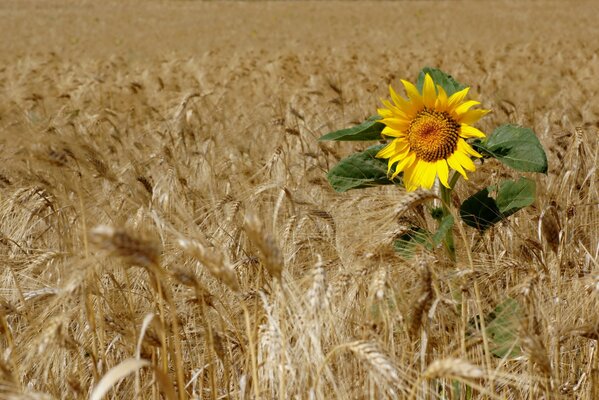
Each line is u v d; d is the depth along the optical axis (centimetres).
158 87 1229
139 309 382
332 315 275
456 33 3334
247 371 302
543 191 539
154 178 553
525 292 284
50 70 1634
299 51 2542
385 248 296
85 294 292
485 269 343
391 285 270
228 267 250
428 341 280
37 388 335
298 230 418
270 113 966
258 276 344
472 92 1027
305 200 514
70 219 452
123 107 1047
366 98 1048
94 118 765
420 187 317
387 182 341
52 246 476
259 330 288
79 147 352
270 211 442
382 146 339
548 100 1017
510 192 332
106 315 359
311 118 852
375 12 4694
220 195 549
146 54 2855
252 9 5184
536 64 1608
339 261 356
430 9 4769
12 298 382
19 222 468
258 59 1969
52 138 332
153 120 870
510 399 326
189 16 4819
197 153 630
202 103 945
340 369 290
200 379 320
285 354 263
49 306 308
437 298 285
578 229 478
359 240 335
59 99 1037
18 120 438
